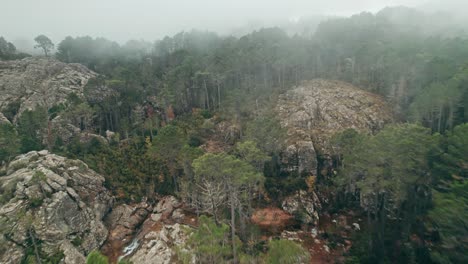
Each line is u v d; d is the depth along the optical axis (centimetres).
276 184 5034
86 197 4516
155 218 4675
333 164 5469
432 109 4866
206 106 8531
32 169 4294
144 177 5422
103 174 5253
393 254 3216
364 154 3500
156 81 8762
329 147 5681
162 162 5709
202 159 3159
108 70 10725
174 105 8012
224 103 7069
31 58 9262
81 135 6228
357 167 3844
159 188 5369
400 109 6606
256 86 8438
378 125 6241
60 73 8656
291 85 8619
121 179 5297
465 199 2033
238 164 3259
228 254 2452
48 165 4453
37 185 3909
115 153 5838
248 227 3931
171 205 4962
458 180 2389
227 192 4134
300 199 4706
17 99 7194
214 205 3947
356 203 4819
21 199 3762
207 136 6869
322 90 7719
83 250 3841
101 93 7631
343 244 3834
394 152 3091
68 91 7838
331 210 4697
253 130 5062
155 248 3409
